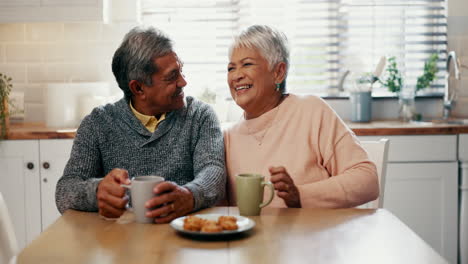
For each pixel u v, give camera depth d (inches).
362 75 137.2
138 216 58.6
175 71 73.2
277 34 77.7
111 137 74.3
